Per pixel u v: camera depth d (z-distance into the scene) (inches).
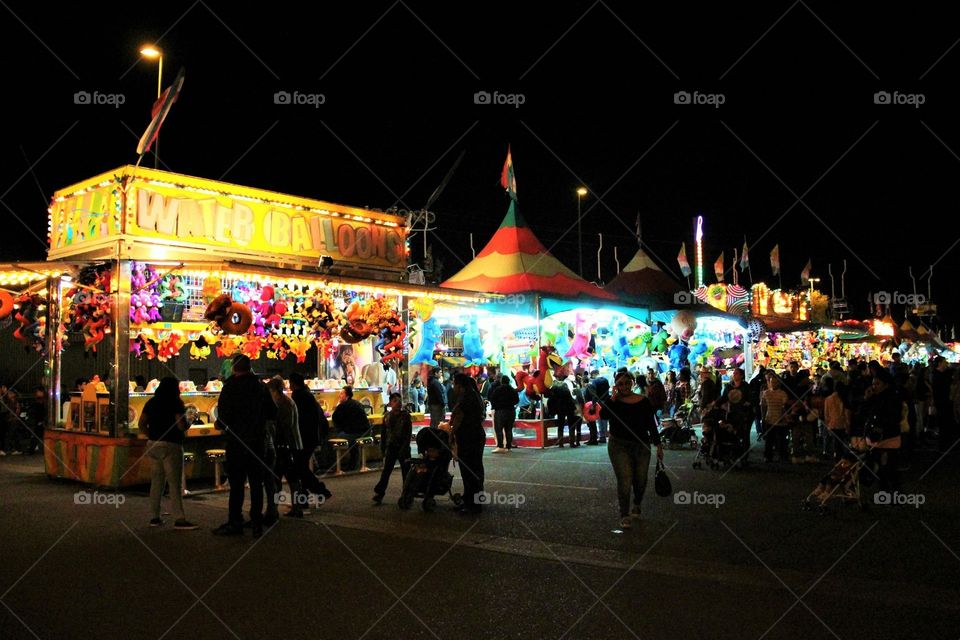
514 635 195.3
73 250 532.1
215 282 506.6
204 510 391.5
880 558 270.1
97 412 489.7
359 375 666.2
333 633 199.0
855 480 366.9
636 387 719.1
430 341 728.3
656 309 864.9
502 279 746.2
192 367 725.9
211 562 276.1
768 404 550.9
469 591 234.7
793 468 525.0
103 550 296.4
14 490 463.2
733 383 531.5
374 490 428.5
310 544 305.0
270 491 344.2
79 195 530.9
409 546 299.3
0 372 834.8
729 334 1084.5
